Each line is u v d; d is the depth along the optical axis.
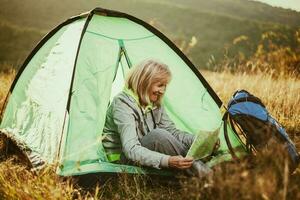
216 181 2.68
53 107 3.72
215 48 32.47
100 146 3.52
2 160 4.06
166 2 55.78
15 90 4.56
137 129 3.64
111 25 4.01
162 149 3.46
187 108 4.11
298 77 7.62
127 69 4.14
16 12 47.50
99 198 3.20
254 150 3.62
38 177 3.12
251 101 3.71
